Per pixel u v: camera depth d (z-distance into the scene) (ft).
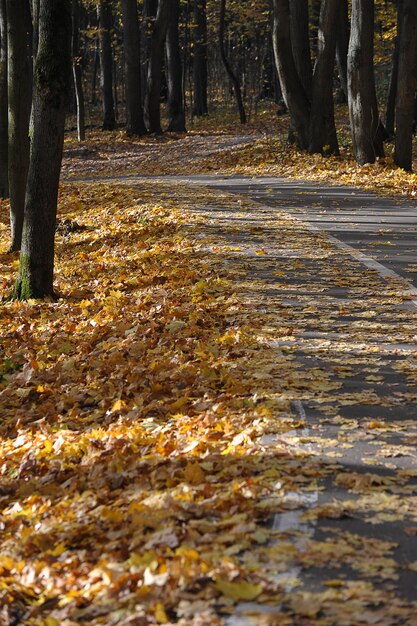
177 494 20.75
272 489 20.47
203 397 29.78
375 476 20.86
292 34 127.13
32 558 19.19
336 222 68.28
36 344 43.32
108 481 23.38
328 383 29.04
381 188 89.97
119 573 16.94
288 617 15.07
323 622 14.89
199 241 61.72
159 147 160.76
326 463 21.97
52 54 47.80
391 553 17.30
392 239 59.82
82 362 38.27
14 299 52.03
